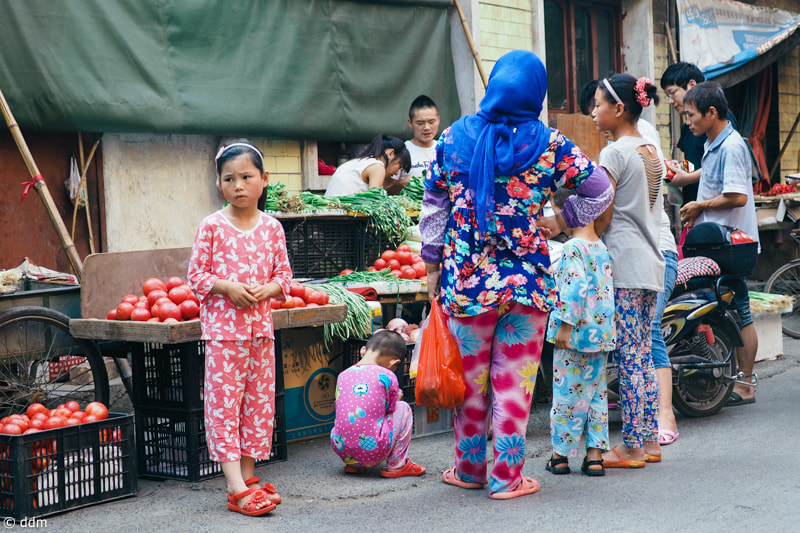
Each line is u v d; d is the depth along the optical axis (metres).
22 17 6.25
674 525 3.55
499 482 3.99
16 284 5.49
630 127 4.63
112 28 6.68
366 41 8.30
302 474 4.53
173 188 7.42
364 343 5.20
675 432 5.08
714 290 5.77
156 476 4.49
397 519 3.74
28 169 5.99
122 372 5.28
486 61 9.31
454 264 3.89
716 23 11.37
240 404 4.00
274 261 4.07
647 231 4.51
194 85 7.14
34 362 5.11
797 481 4.12
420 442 5.17
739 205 5.93
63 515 3.90
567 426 4.39
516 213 3.82
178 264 5.36
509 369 3.95
